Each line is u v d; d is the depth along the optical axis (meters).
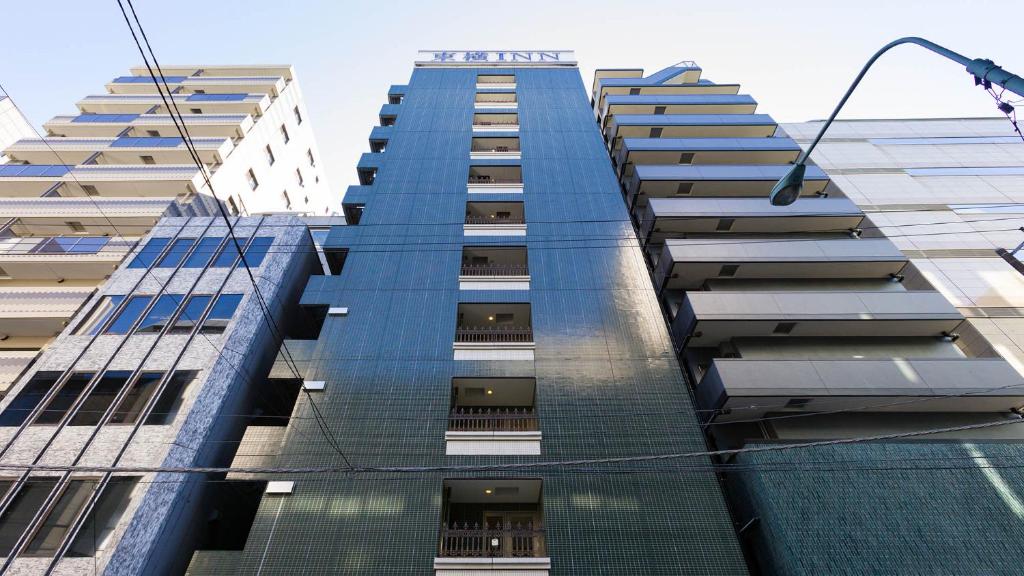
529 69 35.59
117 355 14.93
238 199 31.20
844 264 18.94
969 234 24.98
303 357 15.28
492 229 20.27
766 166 23.98
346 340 15.84
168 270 18.02
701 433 13.51
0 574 10.38
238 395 15.23
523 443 13.21
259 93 37.53
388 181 22.89
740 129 28.19
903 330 17.17
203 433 13.55
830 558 10.88
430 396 14.31
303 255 20.59
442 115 28.92
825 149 32.31
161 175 25.86
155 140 29.42
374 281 18.03
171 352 15.12
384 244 19.56
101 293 16.91
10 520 11.14
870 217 26.31
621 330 16.42
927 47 5.86
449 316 16.73
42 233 23.39
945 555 10.80
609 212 21.30
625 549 11.16
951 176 29.09
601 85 35.47
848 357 16.98
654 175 23.52
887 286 19.42
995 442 12.84
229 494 14.48
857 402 14.70
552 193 22.38
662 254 20.06
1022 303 21.30
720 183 23.28
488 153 25.30
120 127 31.75
